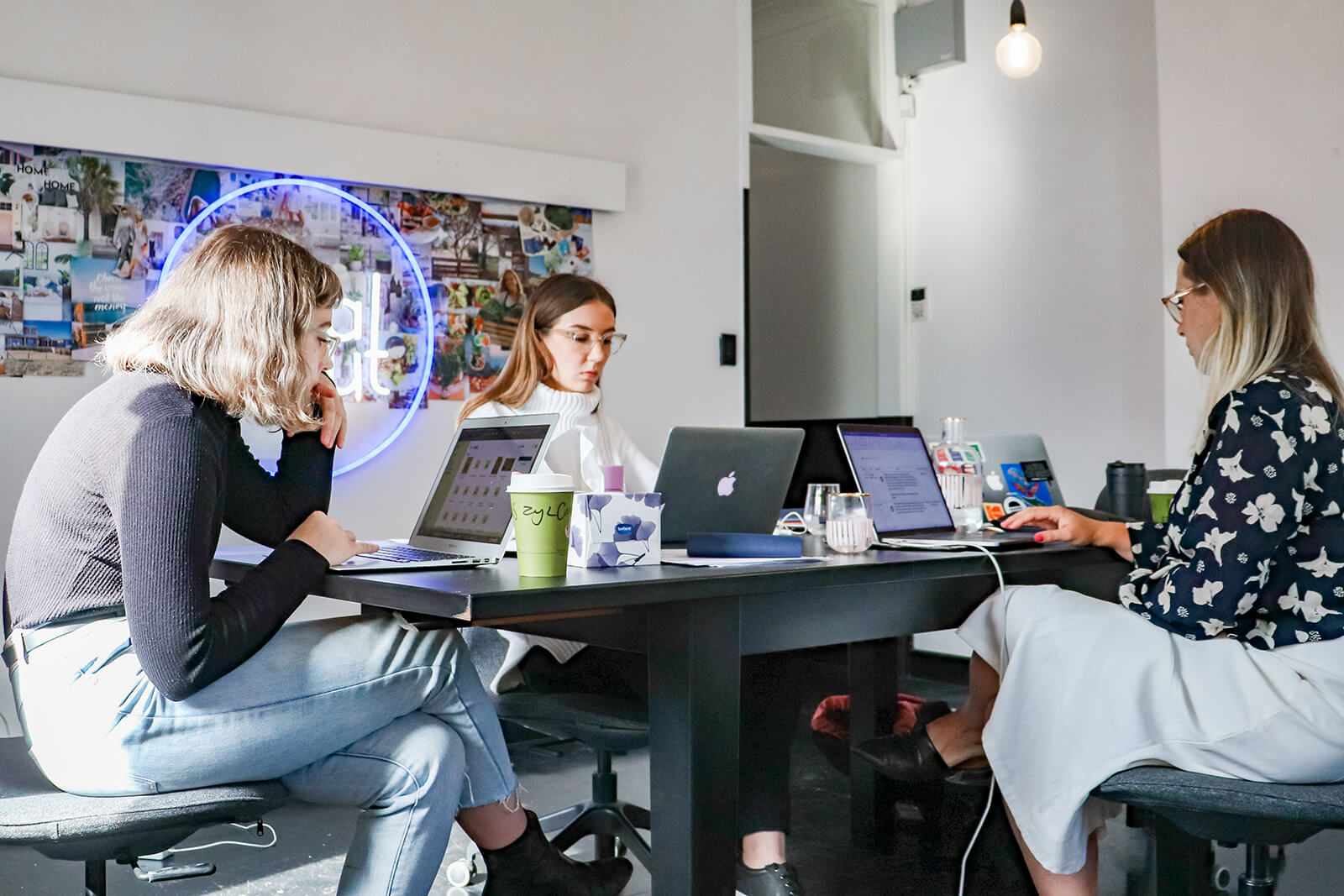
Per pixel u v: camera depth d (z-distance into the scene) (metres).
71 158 3.46
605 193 4.45
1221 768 1.68
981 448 2.79
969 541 2.12
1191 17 4.24
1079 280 4.80
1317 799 1.55
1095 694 1.76
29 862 2.65
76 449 1.52
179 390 1.53
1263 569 1.77
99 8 3.48
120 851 1.47
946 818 3.03
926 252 5.48
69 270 3.46
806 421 5.36
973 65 5.23
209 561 1.47
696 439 2.05
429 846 1.57
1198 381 4.34
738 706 1.66
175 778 1.49
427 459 4.12
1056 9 4.88
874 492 2.28
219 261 1.61
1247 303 1.90
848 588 1.83
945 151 5.37
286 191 3.81
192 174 3.64
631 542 1.72
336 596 1.60
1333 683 1.69
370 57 3.98
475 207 4.20
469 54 4.20
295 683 1.53
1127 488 2.71
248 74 3.74
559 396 3.00
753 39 5.09
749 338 5.14
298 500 1.86
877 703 3.07
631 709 2.15
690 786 1.59
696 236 4.80
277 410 1.63
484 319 4.23
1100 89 4.70
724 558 1.83
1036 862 1.88
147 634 1.41
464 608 1.36
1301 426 1.79
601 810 2.45
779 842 2.18
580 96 4.48
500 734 1.74
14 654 1.57
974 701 2.22
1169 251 4.35
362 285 3.96
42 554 1.54
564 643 2.34
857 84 5.49
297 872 2.59
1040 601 1.91
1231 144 4.14
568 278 3.02
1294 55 3.95
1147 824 2.96
